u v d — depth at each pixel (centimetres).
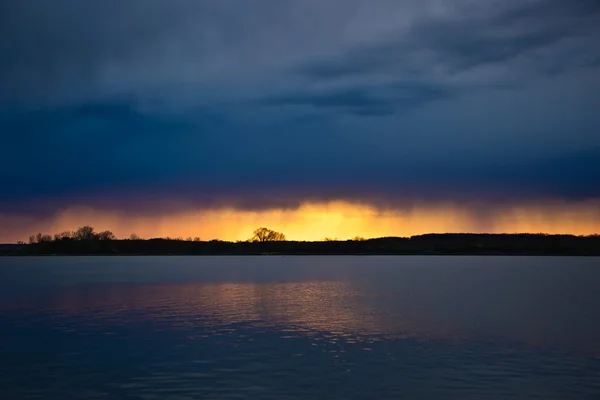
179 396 2508
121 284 9381
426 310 5400
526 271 13812
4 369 2988
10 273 13462
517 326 4369
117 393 2559
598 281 9794
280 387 2638
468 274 12456
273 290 8000
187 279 10844
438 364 3072
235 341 3731
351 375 2845
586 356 3259
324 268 16238
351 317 4884
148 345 3600
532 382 2722
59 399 2481
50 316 5022
